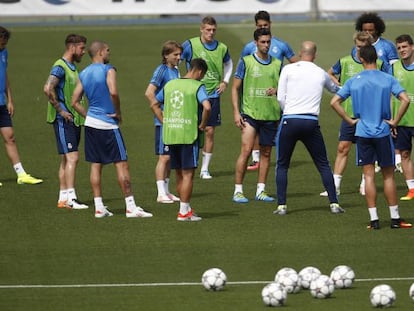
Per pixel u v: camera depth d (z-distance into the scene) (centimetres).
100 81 4078
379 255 3656
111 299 3169
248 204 4431
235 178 4725
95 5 8912
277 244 3806
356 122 3981
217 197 4572
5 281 3381
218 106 4981
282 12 9094
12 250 3756
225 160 5400
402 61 4428
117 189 4734
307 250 3725
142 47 8381
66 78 4297
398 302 3103
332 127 6178
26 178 4878
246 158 4441
